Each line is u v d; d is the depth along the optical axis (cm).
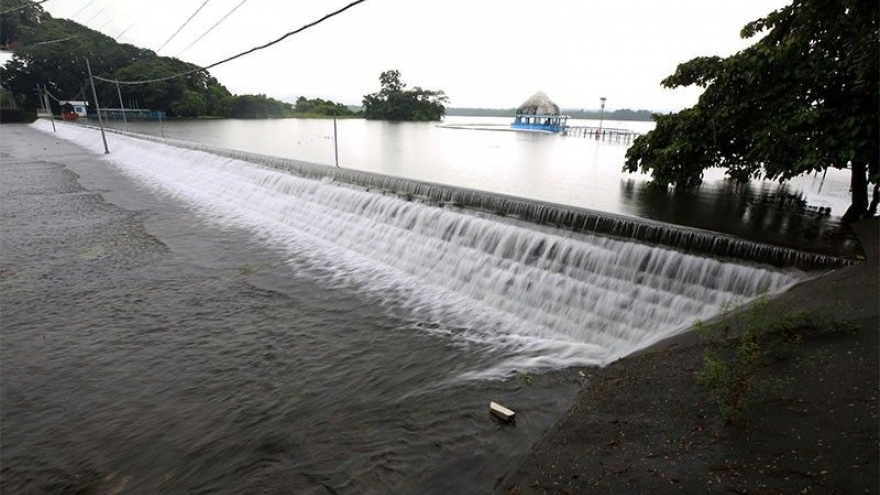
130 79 7044
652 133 1188
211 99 8231
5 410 618
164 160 2744
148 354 752
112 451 541
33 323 858
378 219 1302
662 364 562
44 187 2156
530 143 3591
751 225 955
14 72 6856
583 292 843
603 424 470
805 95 878
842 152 780
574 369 652
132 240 1368
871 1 782
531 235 948
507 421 524
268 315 888
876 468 316
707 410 433
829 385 410
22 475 507
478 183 1573
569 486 388
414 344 769
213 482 485
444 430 524
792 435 368
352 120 9206
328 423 564
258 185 1889
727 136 1035
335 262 1195
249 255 1248
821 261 663
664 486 355
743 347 454
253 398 630
